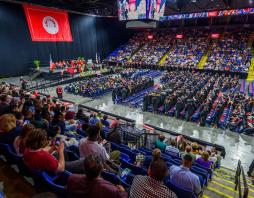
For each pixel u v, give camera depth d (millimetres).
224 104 14805
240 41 34125
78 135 6652
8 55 25438
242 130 12594
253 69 28359
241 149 10719
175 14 34906
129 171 4625
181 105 14625
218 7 32344
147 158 5348
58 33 30641
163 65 33500
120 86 18922
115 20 41250
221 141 11562
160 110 15703
